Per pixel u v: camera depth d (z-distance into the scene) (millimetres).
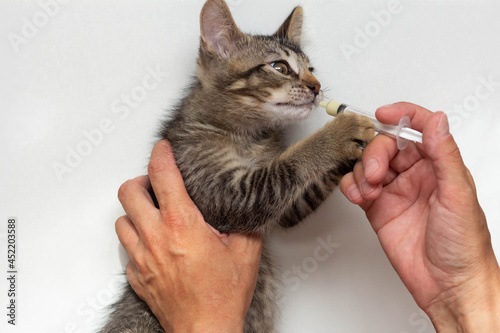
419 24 433
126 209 386
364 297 441
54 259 443
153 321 401
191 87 434
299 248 446
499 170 436
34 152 442
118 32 438
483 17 431
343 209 442
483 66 433
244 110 409
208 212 386
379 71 436
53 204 443
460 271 337
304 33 439
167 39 439
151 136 441
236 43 415
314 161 380
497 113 436
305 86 399
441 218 330
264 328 416
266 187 379
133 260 380
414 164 360
